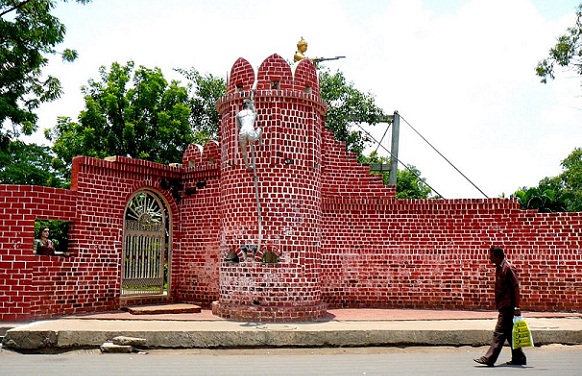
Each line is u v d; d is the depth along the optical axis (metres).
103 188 15.38
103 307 15.16
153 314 14.72
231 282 14.20
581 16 22.91
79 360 10.22
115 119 29.91
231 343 11.55
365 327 12.33
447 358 10.79
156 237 16.83
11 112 23.17
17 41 23.16
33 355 10.84
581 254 15.77
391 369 9.47
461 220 16.53
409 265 16.64
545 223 16.08
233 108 14.64
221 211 14.92
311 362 10.19
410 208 16.77
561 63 23.05
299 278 13.98
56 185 31.05
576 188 46.22
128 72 31.14
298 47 16.17
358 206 16.89
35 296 13.60
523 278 16.09
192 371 9.12
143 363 9.92
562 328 12.62
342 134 28.98
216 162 17.12
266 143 14.12
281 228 13.97
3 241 13.52
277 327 12.20
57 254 14.46
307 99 14.43
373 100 29.58
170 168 16.97
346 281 16.70
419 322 13.30
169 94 30.44
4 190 13.67
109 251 15.40
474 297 16.22
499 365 9.97
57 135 31.05
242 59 14.84
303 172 14.34
